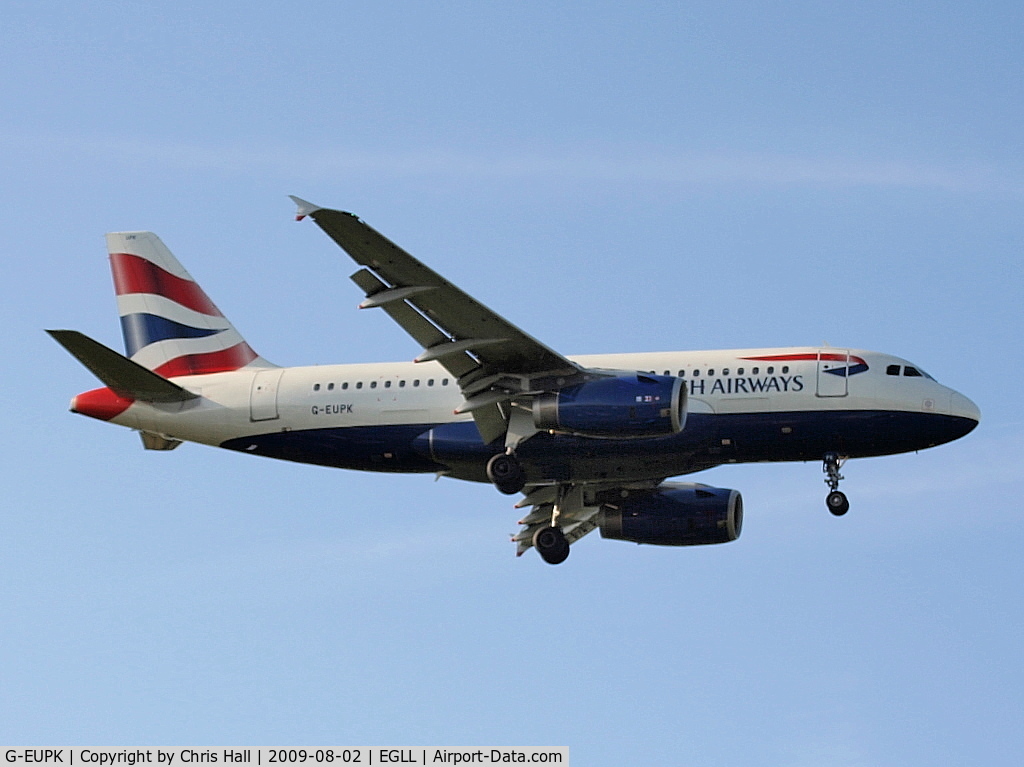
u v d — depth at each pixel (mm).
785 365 65625
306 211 54812
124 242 75688
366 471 70625
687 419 65000
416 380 68938
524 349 62531
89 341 65688
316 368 70875
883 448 65312
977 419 65562
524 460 66500
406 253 57281
